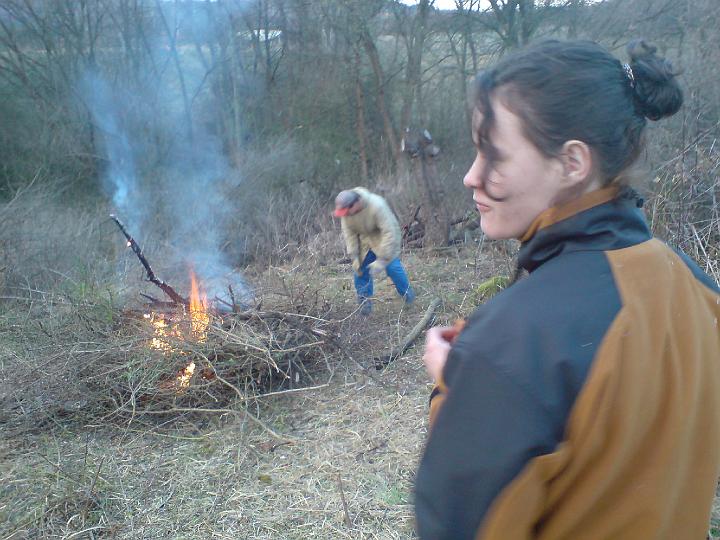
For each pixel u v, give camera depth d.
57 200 13.16
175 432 3.88
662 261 0.96
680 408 0.90
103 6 15.43
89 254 8.12
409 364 4.66
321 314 4.80
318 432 3.79
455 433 0.82
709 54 8.67
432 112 15.88
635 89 0.94
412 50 15.95
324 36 16.36
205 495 3.26
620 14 12.80
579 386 0.80
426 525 0.83
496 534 0.78
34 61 15.18
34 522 3.06
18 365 4.46
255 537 2.93
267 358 4.12
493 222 0.99
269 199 10.95
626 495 0.89
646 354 0.86
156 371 4.07
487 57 15.98
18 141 14.41
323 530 2.95
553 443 0.79
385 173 14.55
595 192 0.93
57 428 3.95
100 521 3.07
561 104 0.88
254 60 16.75
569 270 0.89
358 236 5.58
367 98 16.23
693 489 0.98
